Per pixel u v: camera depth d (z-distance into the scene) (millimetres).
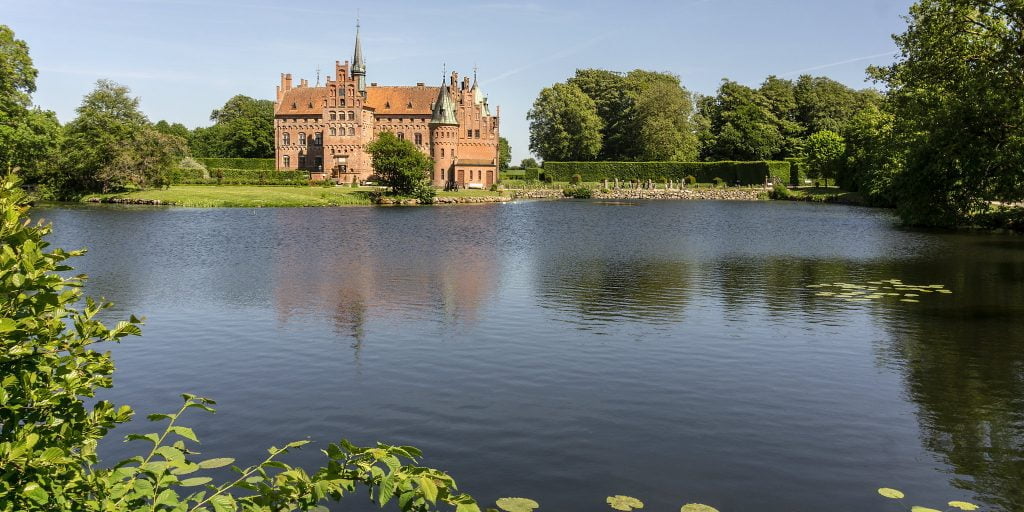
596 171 127688
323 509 8938
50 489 5395
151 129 86625
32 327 5742
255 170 118000
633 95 131875
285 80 127062
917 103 43000
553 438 11523
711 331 18812
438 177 123750
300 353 16609
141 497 6289
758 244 41156
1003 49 34500
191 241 41906
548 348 17062
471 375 14906
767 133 126188
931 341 17688
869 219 61375
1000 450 11070
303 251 37250
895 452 11000
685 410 12852
